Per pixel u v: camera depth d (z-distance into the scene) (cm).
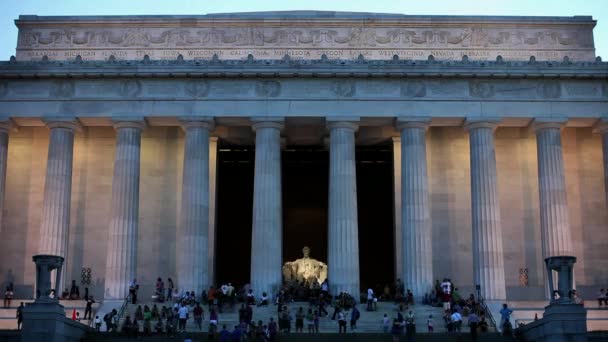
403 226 6300
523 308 5984
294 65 6347
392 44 6862
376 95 6391
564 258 4484
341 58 6831
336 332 5281
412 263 6181
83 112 6366
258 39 6862
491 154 6353
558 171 6350
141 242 6750
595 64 6369
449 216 6838
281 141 7025
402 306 5656
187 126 6378
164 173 6881
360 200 7388
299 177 7550
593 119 6438
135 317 5409
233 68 6344
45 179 6569
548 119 6366
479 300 5881
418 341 4847
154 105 6369
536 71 6369
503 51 6862
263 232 6194
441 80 6419
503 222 6825
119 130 6384
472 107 6378
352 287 6097
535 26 6925
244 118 6378
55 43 6869
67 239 6347
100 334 4956
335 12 7056
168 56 6831
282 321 5219
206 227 6275
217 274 7144
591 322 5812
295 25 6881
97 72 6347
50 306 4475
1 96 6391
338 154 6319
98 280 6681
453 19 6888
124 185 6275
